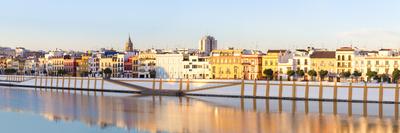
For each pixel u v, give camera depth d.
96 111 137.12
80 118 119.50
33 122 111.31
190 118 123.19
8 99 176.75
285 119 123.12
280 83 197.12
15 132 97.88
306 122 118.00
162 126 108.25
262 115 132.12
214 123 114.19
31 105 152.38
